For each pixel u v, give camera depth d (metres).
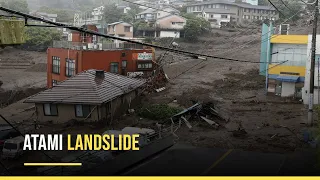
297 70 40.75
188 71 57.75
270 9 97.06
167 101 39.22
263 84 47.72
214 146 23.64
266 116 32.88
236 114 33.75
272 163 17.48
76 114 29.84
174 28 80.88
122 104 33.34
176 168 16.58
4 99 44.44
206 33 80.94
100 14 98.50
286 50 41.25
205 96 41.38
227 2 94.75
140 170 16.30
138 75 49.06
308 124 28.73
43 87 51.00
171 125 28.92
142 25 82.69
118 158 16.55
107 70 46.00
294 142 24.64
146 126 29.22
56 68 47.19
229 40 77.19
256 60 62.03
